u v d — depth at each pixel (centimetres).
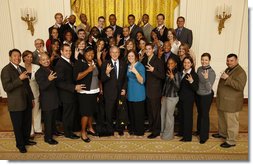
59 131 439
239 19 574
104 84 400
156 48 453
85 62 383
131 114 416
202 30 581
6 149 383
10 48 591
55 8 579
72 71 387
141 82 391
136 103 402
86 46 443
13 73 348
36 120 423
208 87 373
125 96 407
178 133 418
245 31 577
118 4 579
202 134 394
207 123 391
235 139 384
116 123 425
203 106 385
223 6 561
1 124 476
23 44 596
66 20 524
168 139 405
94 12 585
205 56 373
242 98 368
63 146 388
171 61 379
